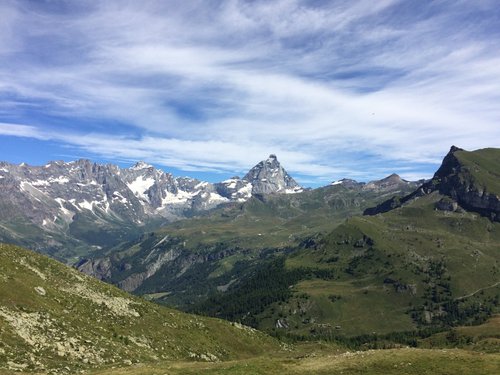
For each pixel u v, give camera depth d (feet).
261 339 598.75
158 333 442.09
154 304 531.50
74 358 306.14
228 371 268.82
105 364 316.40
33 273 418.72
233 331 571.69
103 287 486.38
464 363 277.23
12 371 250.37
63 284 435.94
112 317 418.51
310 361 305.53
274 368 284.00
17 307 336.08
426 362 280.92
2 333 290.76
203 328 525.75
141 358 359.87
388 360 288.71
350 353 324.19
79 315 385.50
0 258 408.87
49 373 262.47
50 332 326.03
